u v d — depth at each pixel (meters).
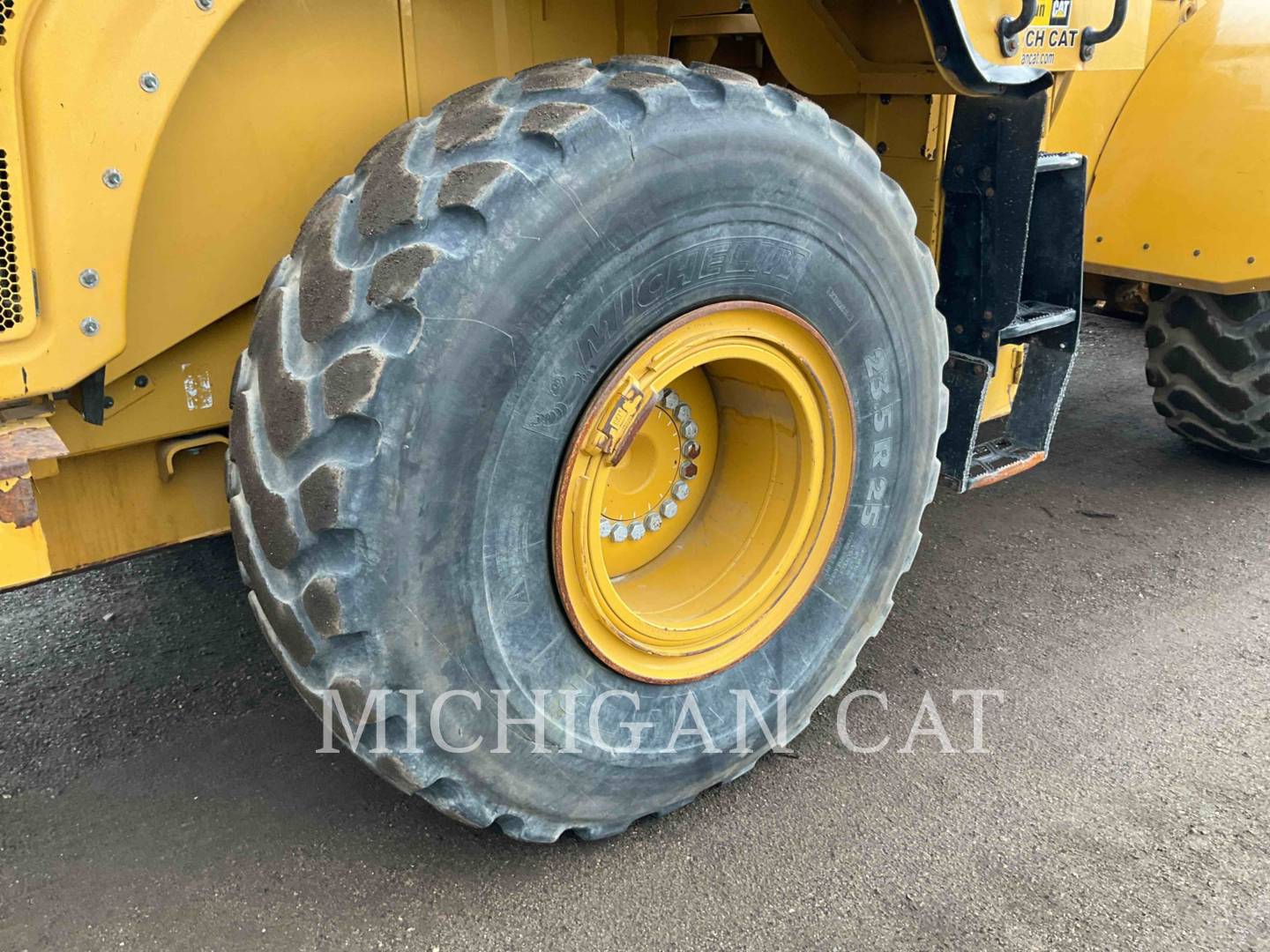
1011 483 4.23
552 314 1.64
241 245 1.92
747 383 2.14
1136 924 2.04
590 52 2.37
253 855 2.18
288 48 1.88
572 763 1.95
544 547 1.80
